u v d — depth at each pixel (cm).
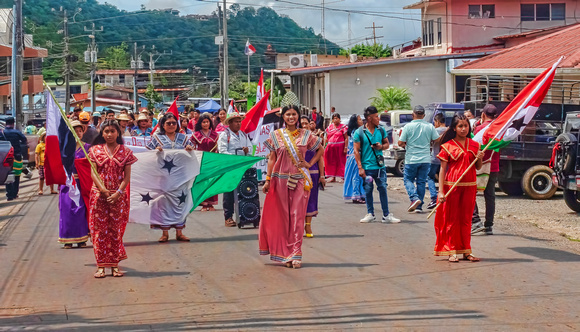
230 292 727
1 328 607
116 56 9969
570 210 1358
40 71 6162
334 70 3578
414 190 1272
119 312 657
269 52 7100
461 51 4097
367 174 1173
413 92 3512
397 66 3525
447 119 1819
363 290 727
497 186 1797
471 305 668
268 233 851
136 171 1005
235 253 930
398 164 2053
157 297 710
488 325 605
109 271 830
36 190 1866
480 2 4072
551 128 1527
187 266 855
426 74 3500
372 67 3544
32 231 1147
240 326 608
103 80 9919
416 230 1102
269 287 746
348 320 623
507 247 959
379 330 594
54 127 916
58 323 621
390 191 1689
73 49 8238
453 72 2617
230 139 1148
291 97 1370
